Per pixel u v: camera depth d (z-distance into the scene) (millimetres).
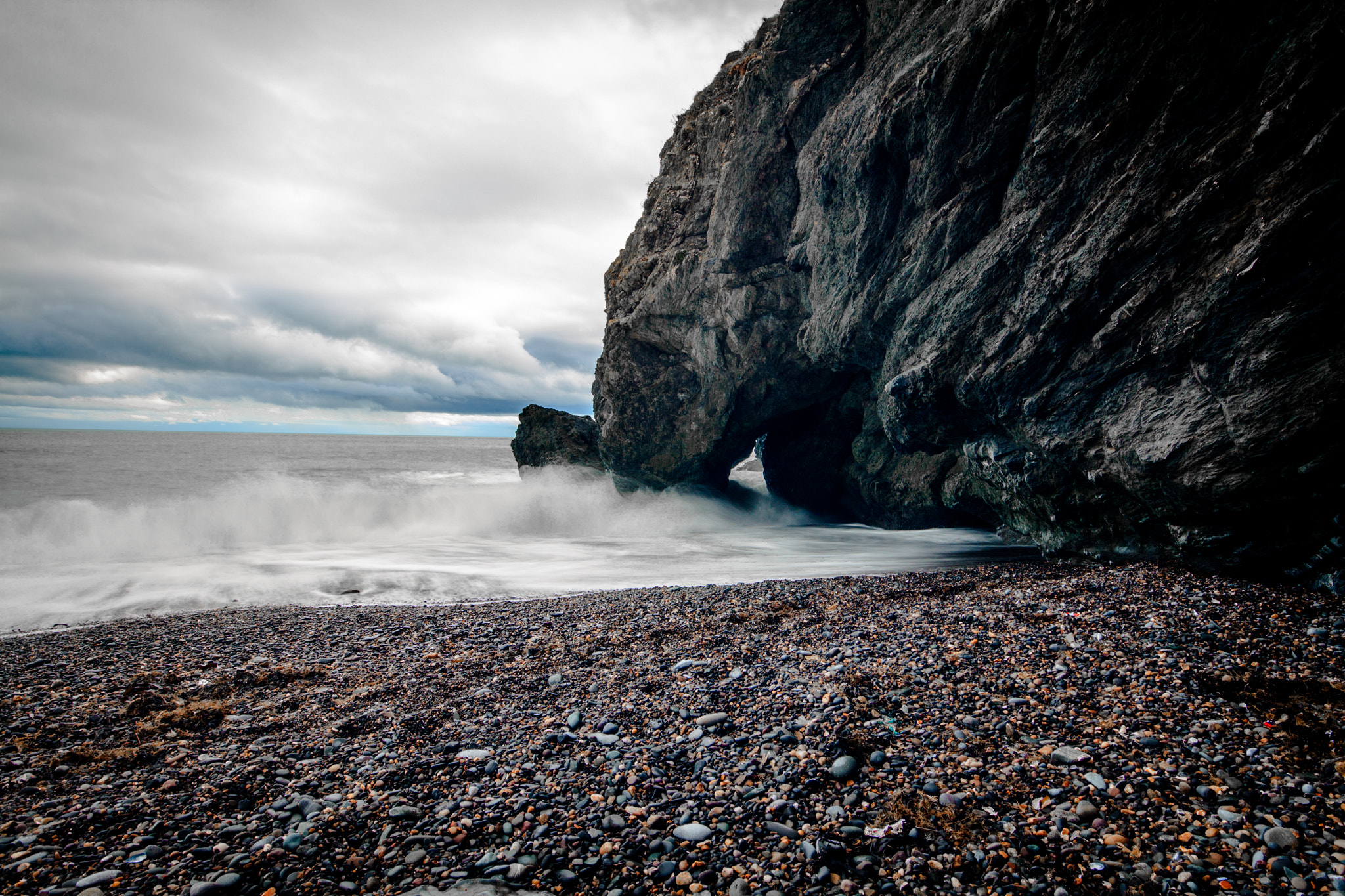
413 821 4410
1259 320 7641
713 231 21078
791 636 8562
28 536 17500
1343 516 7590
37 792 4945
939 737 5195
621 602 11406
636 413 26734
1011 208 10961
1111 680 5973
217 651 8875
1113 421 9805
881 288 14258
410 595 13047
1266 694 5414
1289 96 7133
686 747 5414
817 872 3689
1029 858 3668
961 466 19266
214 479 37094
